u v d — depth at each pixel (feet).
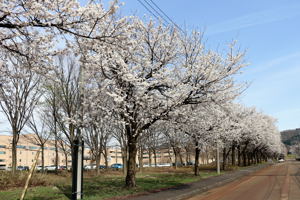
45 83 65.16
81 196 39.09
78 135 41.98
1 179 52.44
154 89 50.70
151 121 50.52
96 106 47.29
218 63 52.21
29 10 23.72
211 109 62.28
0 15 23.68
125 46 30.91
